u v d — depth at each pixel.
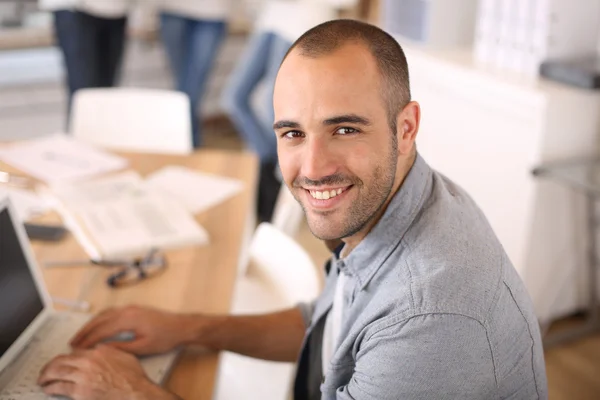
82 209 1.88
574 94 2.45
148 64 4.69
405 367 1.00
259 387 1.66
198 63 4.02
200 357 1.40
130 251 1.72
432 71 2.87
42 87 4.39
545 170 2.44
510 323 1.04
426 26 3.05
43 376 1.23
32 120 4.44
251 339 1.45
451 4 3.06
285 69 1.02
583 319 2.91
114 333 1.37
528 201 2.57
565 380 2.53
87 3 3.70
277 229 1.80
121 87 4.68
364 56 0.99
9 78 4.29
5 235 1.30
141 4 4.27
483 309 1.00
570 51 2.66
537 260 2.67
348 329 1.13
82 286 1.58
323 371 1.29
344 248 1.21
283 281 1.73
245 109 3.91
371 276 1.11
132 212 1.90
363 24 1.04
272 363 1.70
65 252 1.72
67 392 1.20
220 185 2.19
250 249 1.87
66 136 2.48
